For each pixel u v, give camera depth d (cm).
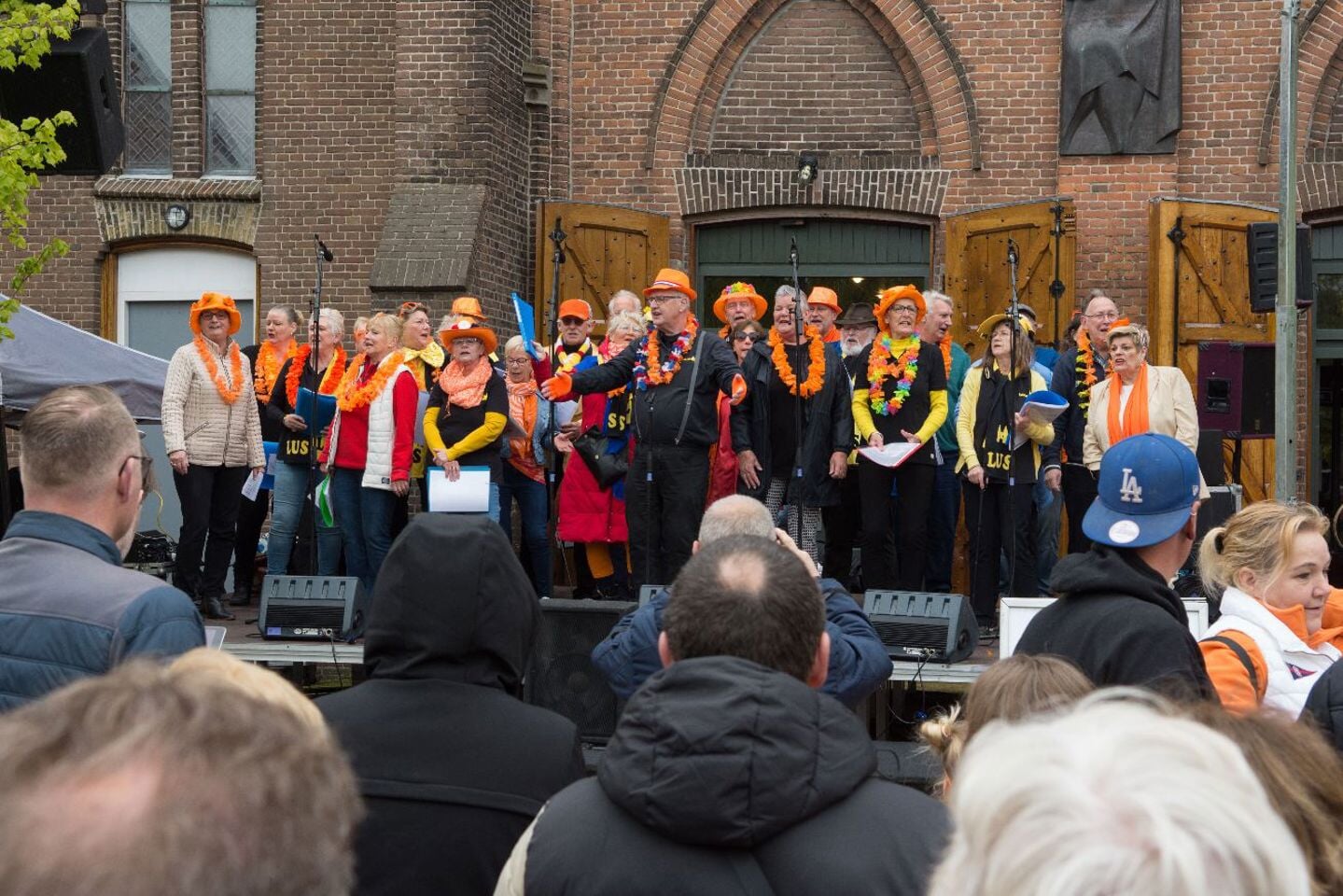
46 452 264
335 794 89
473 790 234
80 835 78
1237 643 337
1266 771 149
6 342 936
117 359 991
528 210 1218
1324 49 1134
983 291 1153
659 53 1215
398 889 229
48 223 1258
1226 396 905
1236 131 1141
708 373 749
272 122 1233
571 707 622
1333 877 144
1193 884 84
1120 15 1139
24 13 639
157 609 256
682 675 192
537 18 1220
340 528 832
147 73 1270
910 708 725
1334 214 1149
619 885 184
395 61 1207
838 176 1199
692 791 181
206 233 1240
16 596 254
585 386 764
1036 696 216
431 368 859
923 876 181
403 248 1096
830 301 842
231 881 80
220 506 807
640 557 755
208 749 83
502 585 249
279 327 905
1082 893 85
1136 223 1143
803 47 1209
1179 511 305
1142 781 88
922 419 763
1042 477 794
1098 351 819
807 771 183
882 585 766
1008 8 1170
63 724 84
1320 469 1259
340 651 687
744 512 381
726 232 1230
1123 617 285
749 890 181
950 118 1181
